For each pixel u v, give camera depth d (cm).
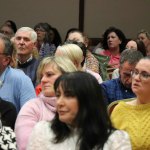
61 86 275
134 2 1084
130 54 440
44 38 820
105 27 1077
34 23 1071
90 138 274
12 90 443
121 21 1084
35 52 624
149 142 339
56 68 359
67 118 275
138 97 351
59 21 1073
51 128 286
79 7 1070
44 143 283
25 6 1067
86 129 275
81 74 277
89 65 623
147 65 343
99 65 655
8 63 443
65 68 359
